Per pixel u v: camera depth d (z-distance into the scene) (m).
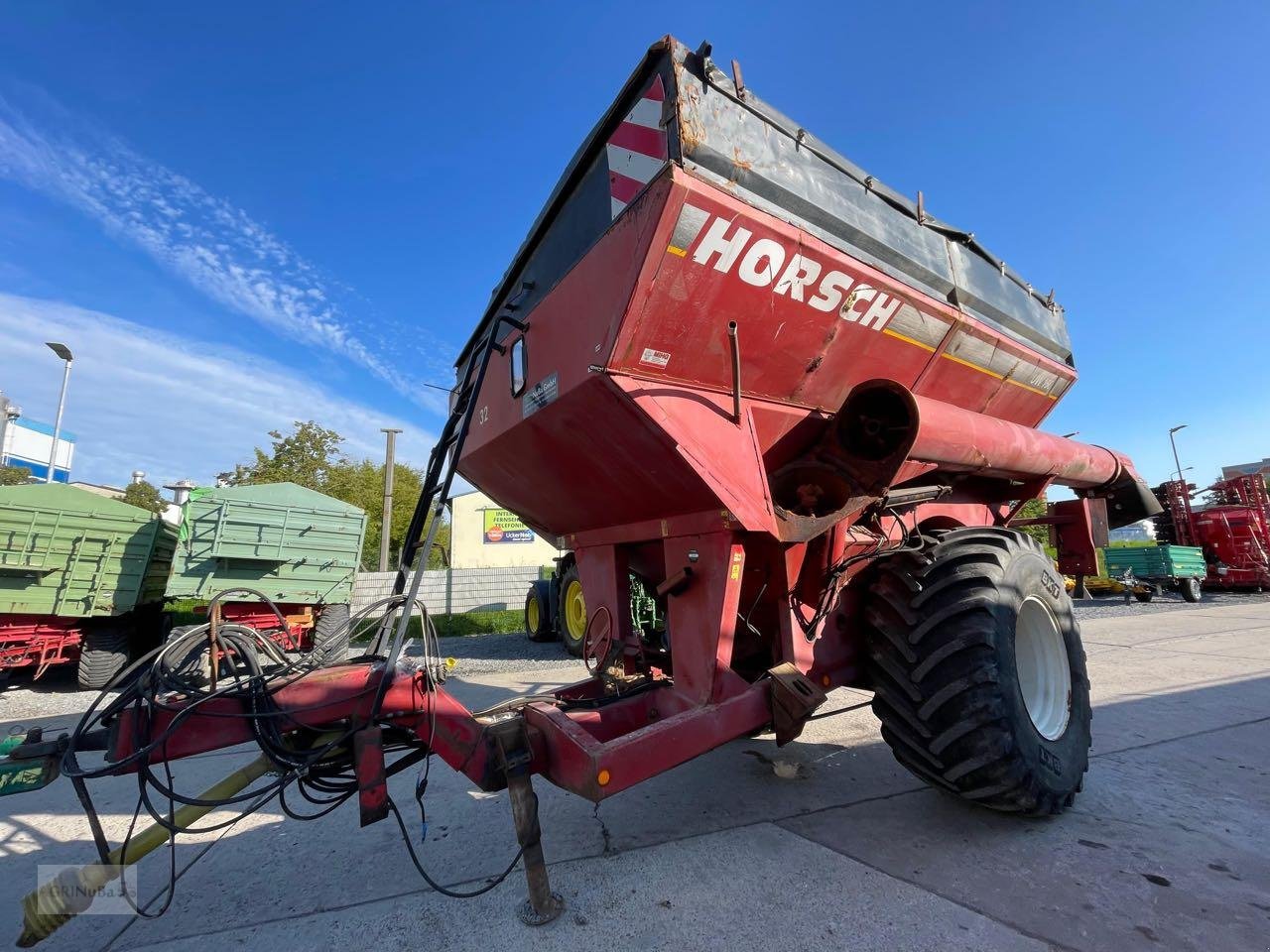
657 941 2.10
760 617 3.37
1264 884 2.38
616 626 3.77
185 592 8.82
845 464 3.20
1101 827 2.90
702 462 2.71
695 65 2.61
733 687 2.81
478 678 6.91
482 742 2.42
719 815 3.14
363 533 10.20
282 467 24.52
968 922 2.15
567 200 3.28
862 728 4.65
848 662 3.22
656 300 2.52
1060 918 2.16
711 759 3.99
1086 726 3.30
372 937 2.19
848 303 3.09
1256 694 5.43
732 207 2.53
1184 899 2.27
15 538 7.65
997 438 3.56
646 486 3.07
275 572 9.41
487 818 3.24
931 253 3.64
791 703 2.68
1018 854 2.65
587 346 2.74
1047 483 4.41
